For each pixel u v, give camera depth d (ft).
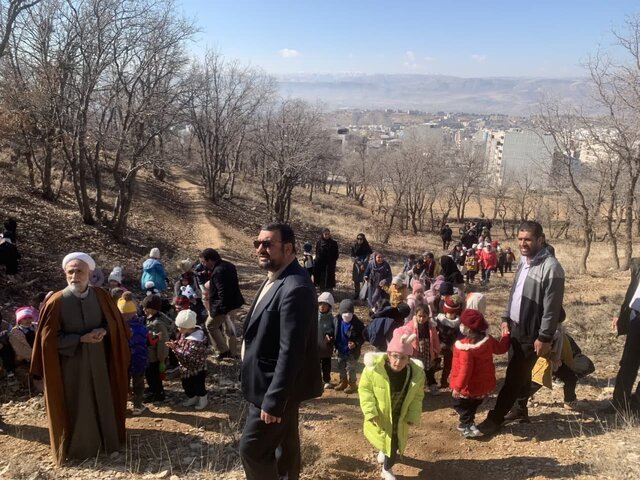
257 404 11.75
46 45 58.75
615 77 61.26
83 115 60.75
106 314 16.85
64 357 16.37
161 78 64.75
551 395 21.61
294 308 11.28
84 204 66.23
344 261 89.61
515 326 17.34
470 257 65.46
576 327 35.53
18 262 45.65
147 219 88.28
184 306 28.32
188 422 19.75
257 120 130.52
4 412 20.39
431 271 41.04
